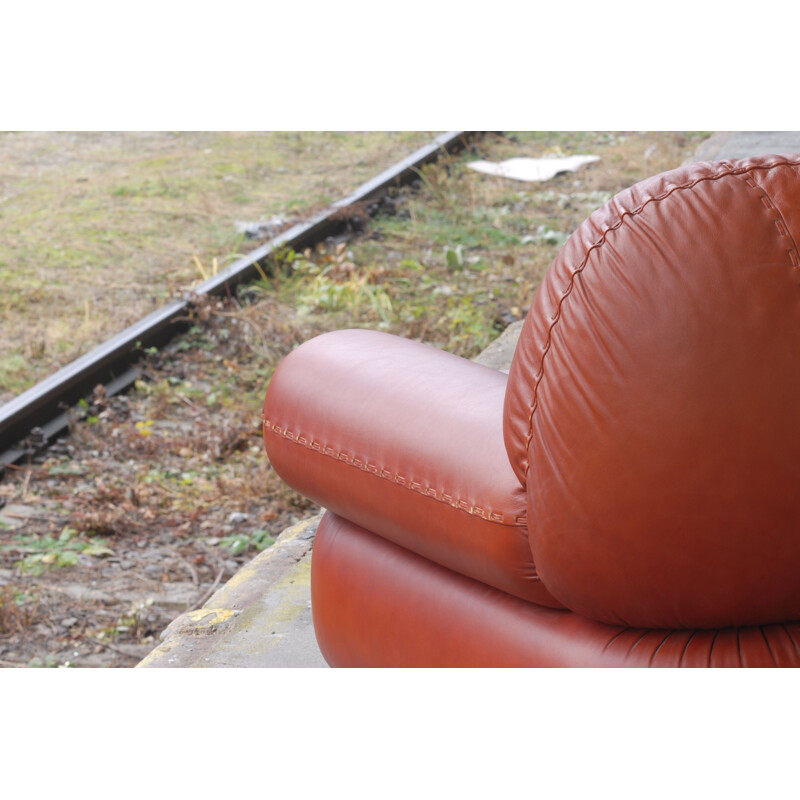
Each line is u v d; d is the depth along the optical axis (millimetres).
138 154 8938
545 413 1430
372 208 7395
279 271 6293
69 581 3662
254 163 8609
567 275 1396
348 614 1970
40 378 5098
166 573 3725
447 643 1755
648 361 1327
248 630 2539
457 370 1854
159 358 5402
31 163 8680
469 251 6832
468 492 1608
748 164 1336
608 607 1474
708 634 1482
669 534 1377
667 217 1323
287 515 4109
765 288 1298
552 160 8445
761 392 1312
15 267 6453
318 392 1912
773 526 1358
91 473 4410
